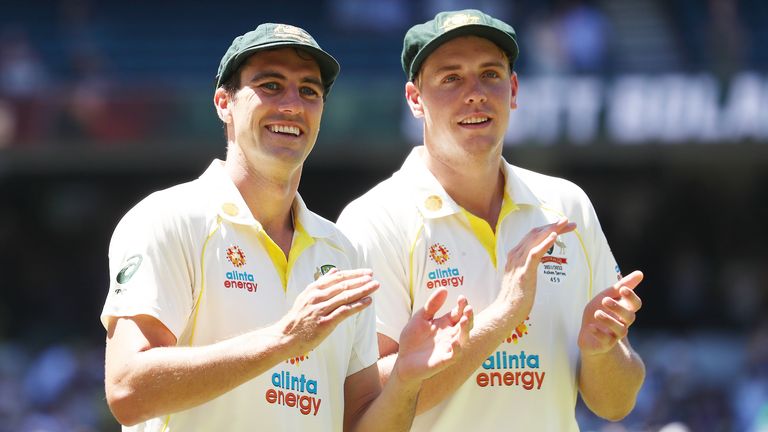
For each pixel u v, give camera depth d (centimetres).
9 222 6494
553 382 1491
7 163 5834
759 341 4622
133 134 5303
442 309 1488
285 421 1285
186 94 5291
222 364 1169
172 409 1183
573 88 5081
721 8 5381
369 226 1505
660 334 5312
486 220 1542
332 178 6375
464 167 1502
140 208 1300
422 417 1477
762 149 5303
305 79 1325
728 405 4228
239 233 1309
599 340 1410
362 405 1385
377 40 6325
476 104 1473
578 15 5484
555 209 1555
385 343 1480
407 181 1533
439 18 1505
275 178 1322
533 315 1487
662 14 6078
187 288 1273
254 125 1307
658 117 5031
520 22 5828
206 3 6694
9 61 5728
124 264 1256
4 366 4869
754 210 6091
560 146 5206
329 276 1180
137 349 1209
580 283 1538
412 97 1570
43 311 6231
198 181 1346
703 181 6122
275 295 1309
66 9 6531
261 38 1303
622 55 5953
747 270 5788
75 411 4462
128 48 6488
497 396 1469
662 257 6081
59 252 6481
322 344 1324
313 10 6606
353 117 5225
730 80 5003
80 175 6475
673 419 4100
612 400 1510
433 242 1500
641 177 6144
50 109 5338
